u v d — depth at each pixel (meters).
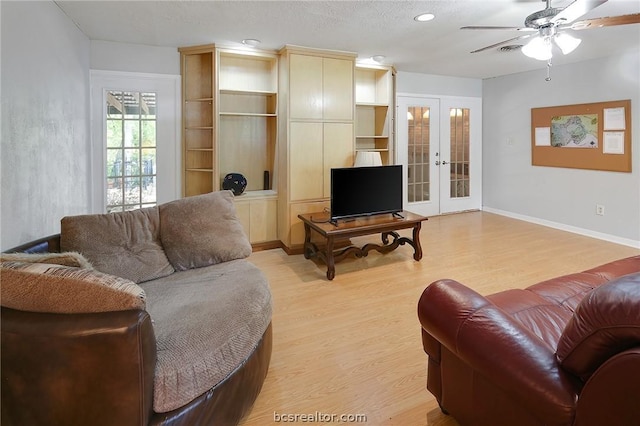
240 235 2.64
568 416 1.08
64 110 3.08
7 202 2.06
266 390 1.98
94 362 1.21
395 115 5.52
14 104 2.16
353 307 2.98
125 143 4.15
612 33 3.84
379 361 2.24
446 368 1.67
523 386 1.20
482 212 6.71
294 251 4.42
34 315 1.23
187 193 4.45
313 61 4.32
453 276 3.63
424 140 6.21
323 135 4.44
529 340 1.29
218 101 4.23
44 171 2.61
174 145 4.34
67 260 1.51
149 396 1.32
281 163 4.47
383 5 3.04
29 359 1.21
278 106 4.49
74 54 3.38
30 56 2.40
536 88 5.70
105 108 4.01
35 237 2.44
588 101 5.04
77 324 1.20
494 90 6.39
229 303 1.84
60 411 1.24
